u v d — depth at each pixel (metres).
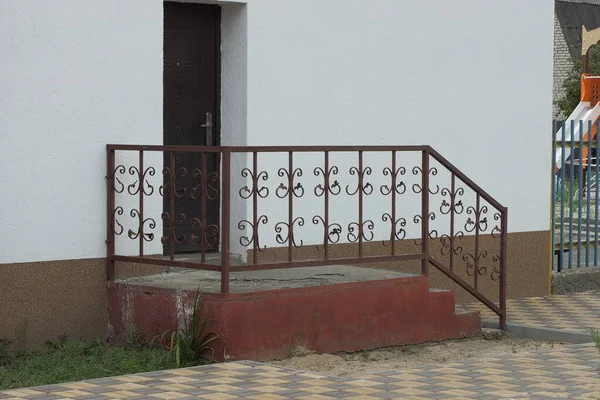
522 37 11.99
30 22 8.52
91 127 8.88
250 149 8.22
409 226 11.04
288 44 10.02
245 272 9.50
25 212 8.54
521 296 12.09
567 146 14.21
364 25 10.57
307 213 10.25
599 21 40.03
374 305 9.03
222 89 10.03
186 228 9.95
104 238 8.99
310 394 6.95
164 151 8.80
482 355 9.08
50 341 8.67
